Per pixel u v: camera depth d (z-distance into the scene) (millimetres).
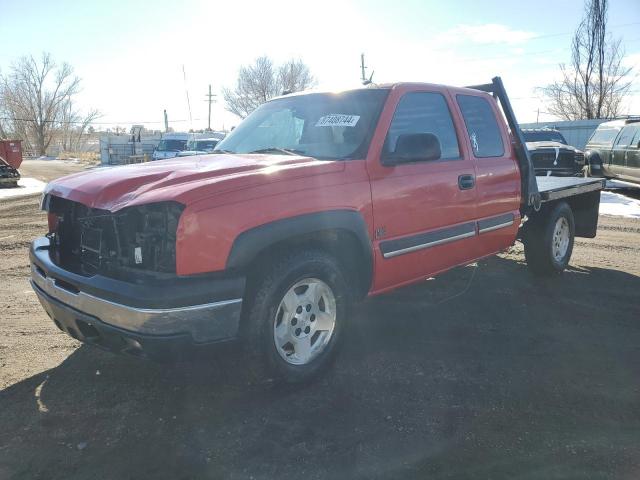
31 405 3486
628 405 3471
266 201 3322
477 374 3912
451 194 4594
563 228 6535
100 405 3492
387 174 4039
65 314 3434
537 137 18078
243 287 3197
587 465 2850
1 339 4598
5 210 13875
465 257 4957
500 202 5266
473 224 4914
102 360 4164
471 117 5082
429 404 3486
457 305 5453
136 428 3230
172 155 27562
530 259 6312
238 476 2783
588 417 3328
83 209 3533
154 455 2965
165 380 3832
